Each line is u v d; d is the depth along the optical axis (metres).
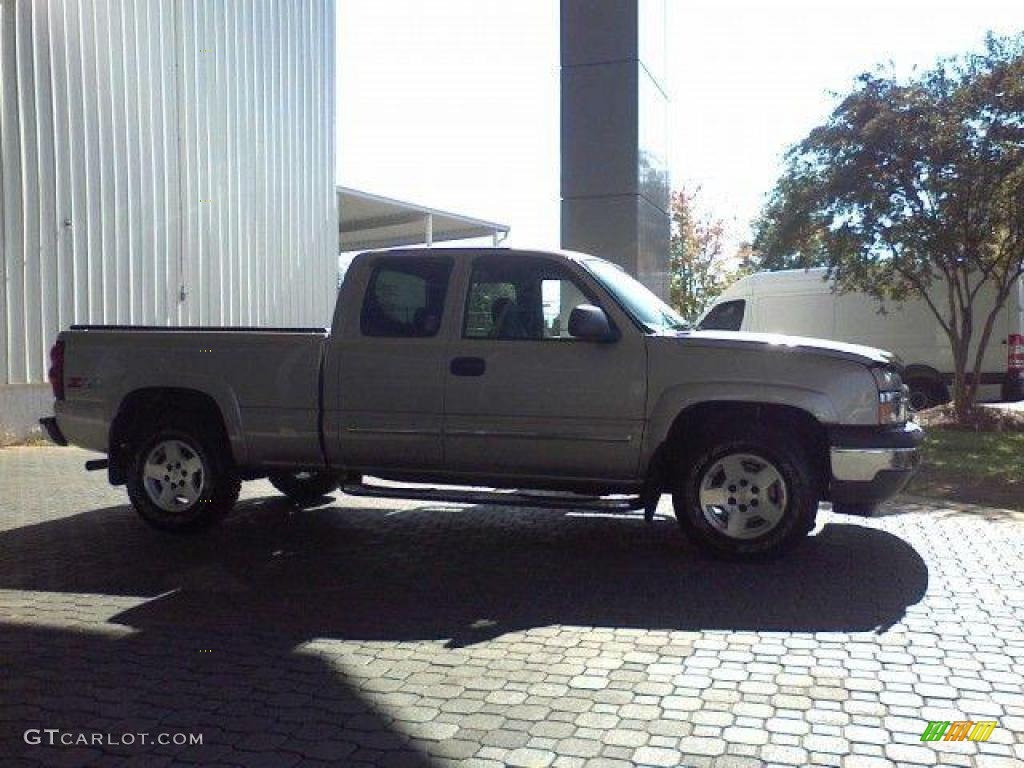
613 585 5.87
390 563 6.48
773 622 5.12
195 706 4.08
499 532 7.45
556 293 6.54
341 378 6.76
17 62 12.65
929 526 7.45
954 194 12.77
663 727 3.83
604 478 6.39
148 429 7.33
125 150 14.34
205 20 15.86
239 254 16.77
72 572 6.29
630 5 11.48
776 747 3.64
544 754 3.60
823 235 14.34
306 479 8.46
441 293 6.71
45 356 13.16
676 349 6.18
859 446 5.94
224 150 16.36
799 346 6.06
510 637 4.94
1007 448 11.75
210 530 7.52
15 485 9.80
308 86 18.86
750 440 6.13
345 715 3.98
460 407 6.53
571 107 11.78
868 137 12.93
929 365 17.12
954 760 3.53
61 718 3.96
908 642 4.79
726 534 6.24
